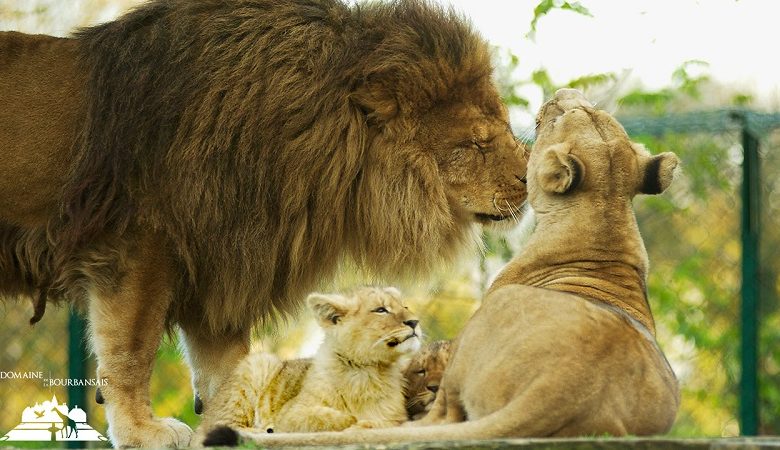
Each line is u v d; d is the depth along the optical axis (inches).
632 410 325.1
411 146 446.9
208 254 433.7
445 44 450.3
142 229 426.6
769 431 583.5
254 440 327.3
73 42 450.9
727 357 610.2
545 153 383.6
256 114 433.1
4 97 435.2
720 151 601.3
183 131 428.1
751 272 584.7
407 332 396.2
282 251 443.8
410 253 448.8
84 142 429.4
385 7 460.1
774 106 786.2
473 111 450.0
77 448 606.2
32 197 433.4
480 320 346.9
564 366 323.0
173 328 474.9
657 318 618.8
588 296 366.3
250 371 413.1
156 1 451.2
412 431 322.3
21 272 442.3
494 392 329.4
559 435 320.2
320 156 437.7
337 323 398.0
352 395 396.5
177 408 658.8
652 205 617.3
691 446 306.2
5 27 857.5
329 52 443.2
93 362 621.3
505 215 453.4
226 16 441.7
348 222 450.9
